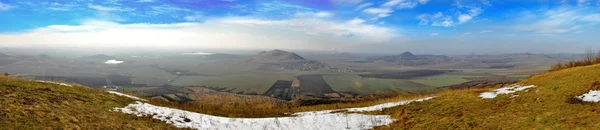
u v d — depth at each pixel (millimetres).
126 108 18391
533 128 15398
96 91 21188
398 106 24453
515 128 15922
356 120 20953
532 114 17656
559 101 19125
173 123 17344
